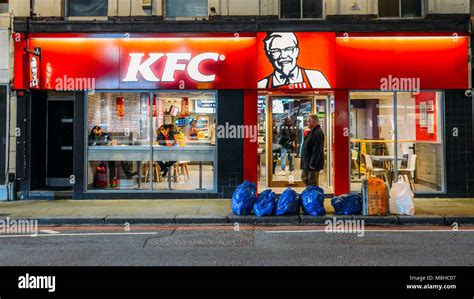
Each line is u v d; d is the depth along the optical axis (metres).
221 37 12.29
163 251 7.37
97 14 12.78
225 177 12.48
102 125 12.70
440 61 12.20
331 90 12.52
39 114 13.39
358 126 12.64
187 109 12.64
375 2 12.28
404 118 12.65
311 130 10.88
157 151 12.66
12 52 12.48
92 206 11.38
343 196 10.09
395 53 12.23
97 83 12.35
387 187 9.92
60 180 13.98
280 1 12.71
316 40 12.24
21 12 12.33
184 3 12.77
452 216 9.74
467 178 12.34
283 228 9.26
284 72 12.25
